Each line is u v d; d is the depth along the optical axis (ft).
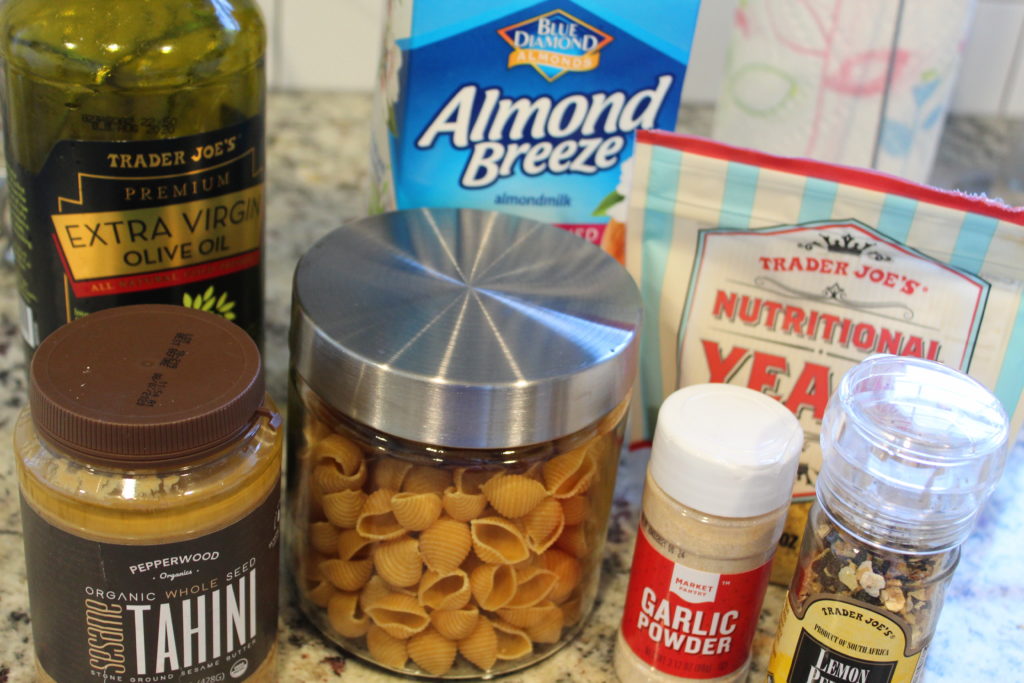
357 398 1.41
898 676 1.45
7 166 1.68
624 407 1.59
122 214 1.60
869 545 1.40
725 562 1.47
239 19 1.61
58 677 1.41
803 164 1.63
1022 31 3.07
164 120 1.56
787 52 2.17
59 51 1.49
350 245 1.61
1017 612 1.77
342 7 2.89
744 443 1.43
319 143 2.86
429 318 1.47
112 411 1.23
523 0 1.69
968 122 3.18
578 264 1.64
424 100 1.74
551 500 1.49
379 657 1.59
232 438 1.29
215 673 1.41
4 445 1.94
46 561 1.32
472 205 1.85
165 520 1.27
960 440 1.34
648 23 1.74
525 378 1.37
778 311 1.71
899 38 2.13
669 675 1.57
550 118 1.79
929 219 1.59
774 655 1.53
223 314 1.77
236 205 1.70
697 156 1.67
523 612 1.55
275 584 1.46
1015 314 1.59
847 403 1.40
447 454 1.42
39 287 1.69
